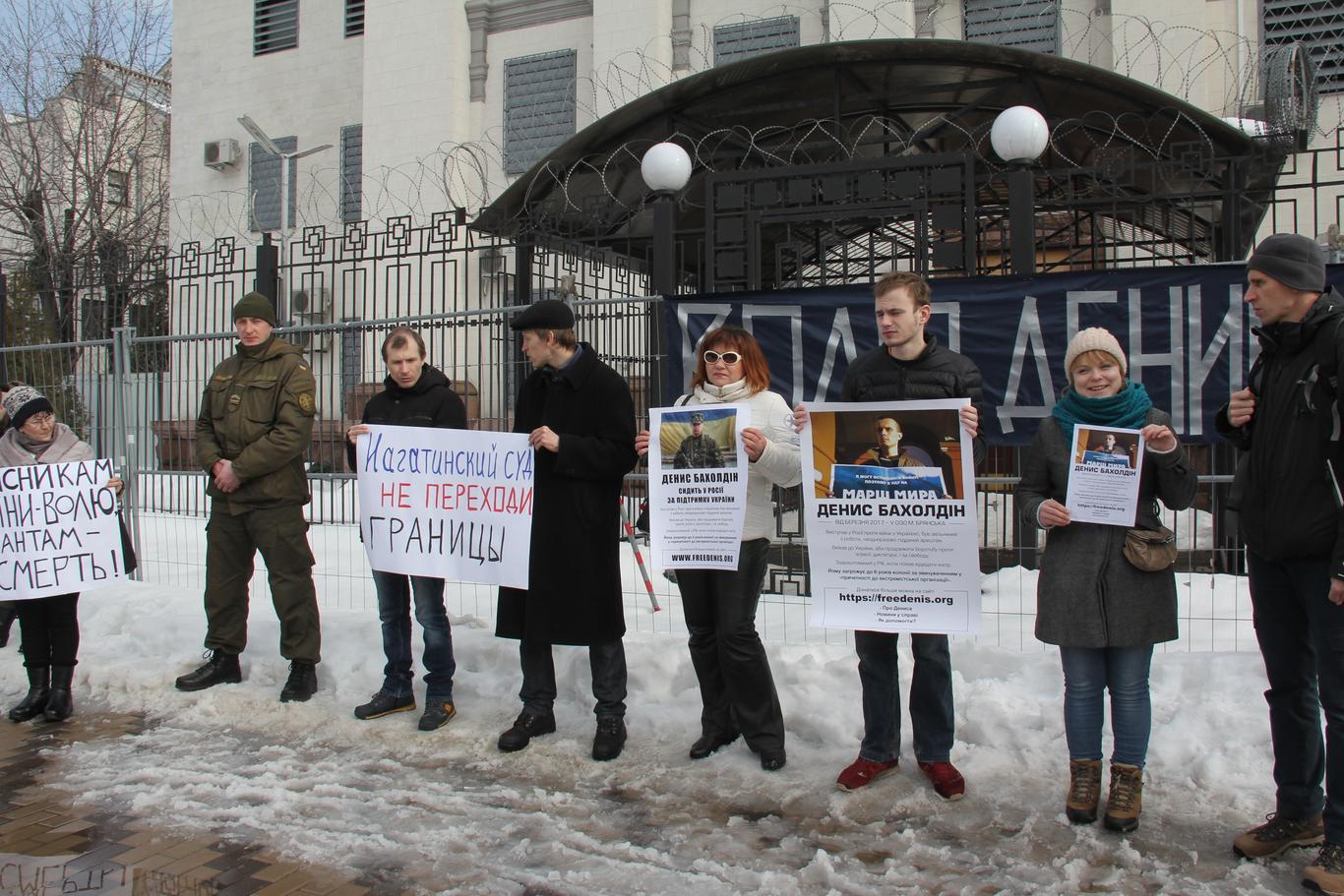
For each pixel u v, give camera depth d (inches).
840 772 161.6
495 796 156.4
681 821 146.2
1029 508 142.4
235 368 207.3
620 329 386.9
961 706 178.4
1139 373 231.9
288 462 202.2
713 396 166.4
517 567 175.6
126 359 327.9
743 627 162.1
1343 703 119.3
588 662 203.0
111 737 186.7
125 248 625.3
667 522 163.2
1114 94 340.8
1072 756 142.7
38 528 192.4
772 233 457.1
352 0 810.8
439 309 585.0
